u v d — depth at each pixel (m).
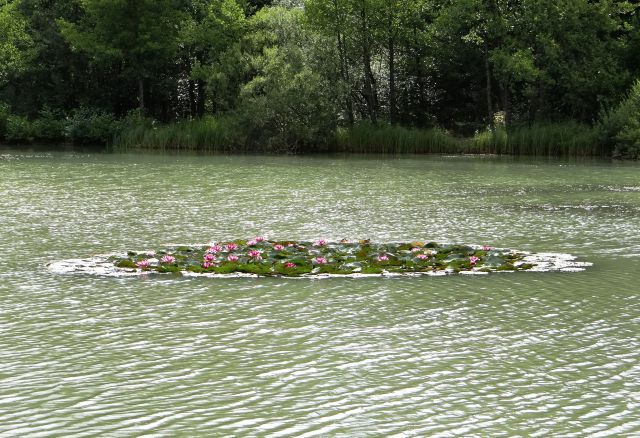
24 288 11.45
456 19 46.28
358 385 7.76
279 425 6.84
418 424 6.88
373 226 17.36
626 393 7.60
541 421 6.95
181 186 25.77
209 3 54.69
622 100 44.34
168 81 56.69
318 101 45.84
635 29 47.12
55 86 57.53
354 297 11.07
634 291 11.49
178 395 7.49
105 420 6.93
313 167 34.41
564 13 45.22
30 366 8.24
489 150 44.81
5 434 6.63
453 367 8.27
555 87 47.66
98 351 8.72
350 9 48.53
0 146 50.81
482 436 6.65
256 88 46.47
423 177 29.67
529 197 23.22
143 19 53.62
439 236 16.14
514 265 12.99
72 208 20.02
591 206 21.23
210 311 10.30
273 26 49.75
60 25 55.19
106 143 52.84
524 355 8.66
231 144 46.97
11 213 19.02
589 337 9.32
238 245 14.31
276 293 11.27
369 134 46.53
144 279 12.05
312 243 14.39
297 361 8.41
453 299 11.00
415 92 53.91
